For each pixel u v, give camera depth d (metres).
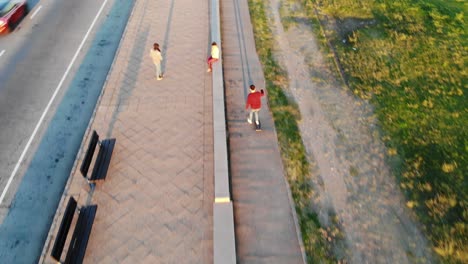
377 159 9.86
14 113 10.76
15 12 14.62
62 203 8.17
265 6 16.69
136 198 8.23
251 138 10.11
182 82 11.70
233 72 12.55
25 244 7.69
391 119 11.15
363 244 7.89
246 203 8.44
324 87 12.30
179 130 9.98
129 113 10.52
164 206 8.08
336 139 10.37
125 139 9.70
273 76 12.48
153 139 9.70
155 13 15.42
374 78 12.84
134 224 7.73
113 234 7.55
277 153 9.71
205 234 7.58
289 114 11.02
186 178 8.70
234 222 8.02
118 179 8.64
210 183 8.59
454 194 9.04
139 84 11.61
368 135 10.58
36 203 8.44
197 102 10.93
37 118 10.63
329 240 7.88
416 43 14.65
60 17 15.41
